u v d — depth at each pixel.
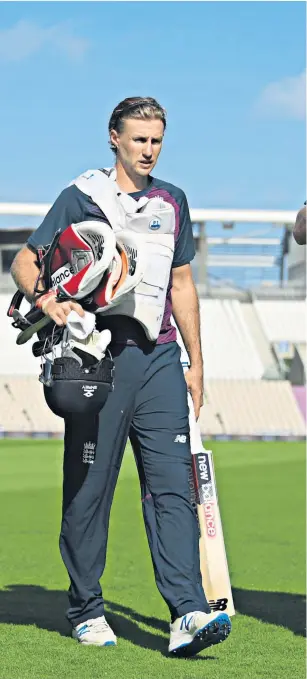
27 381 57.62
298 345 63.91
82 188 5.38
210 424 56.00
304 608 6.66
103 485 5.51
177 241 5.61
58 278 5.22
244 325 64.50
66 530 5.55
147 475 5.47
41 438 50.31
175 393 5.45
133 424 5.49
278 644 5.51
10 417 54.88
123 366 5.39
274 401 58.34
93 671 4.86
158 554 5.43
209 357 62.69
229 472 23.91
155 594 7.35
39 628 5.91
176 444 5.45
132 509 14.57
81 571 5.53
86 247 5.09
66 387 5.16
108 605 6.80
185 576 5.32
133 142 5.38
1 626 5.96
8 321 61.00
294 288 66.19
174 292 5.78
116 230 5.31
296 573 8.73
